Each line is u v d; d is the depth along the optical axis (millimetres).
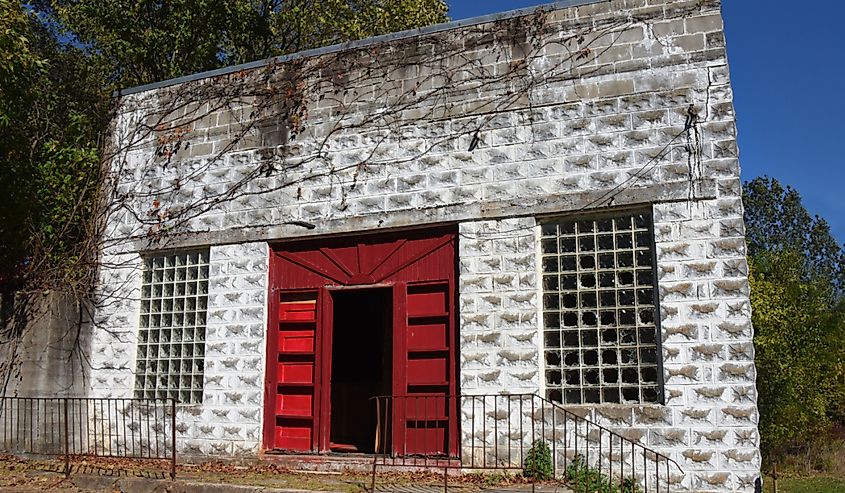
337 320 15719
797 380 18438
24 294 12281
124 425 11953
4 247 12766
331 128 11508
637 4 9984
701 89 9492
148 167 12867
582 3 10250
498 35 10641
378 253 10930
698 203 9250
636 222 9648
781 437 18641
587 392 9438
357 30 21094
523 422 9555
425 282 10523
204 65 20859
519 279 9914
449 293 10352
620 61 9922
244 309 11539
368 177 11070
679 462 8766
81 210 13328
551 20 10375
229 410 11273
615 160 9703
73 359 12266
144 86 13195
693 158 9352
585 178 9797
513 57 10492
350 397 14094
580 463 9156
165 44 20109
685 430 8812
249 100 12234
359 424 14023
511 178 10188
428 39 11078
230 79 12461
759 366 18250
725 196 9156
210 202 12172
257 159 11953
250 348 11367
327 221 11219
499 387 9742
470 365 9930
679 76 9609
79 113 16250
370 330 15570
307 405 10977
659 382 9117
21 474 10141
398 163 10914
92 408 12289
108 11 19703
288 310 11422
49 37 19141
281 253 11625
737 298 8898
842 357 19500
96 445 12008
